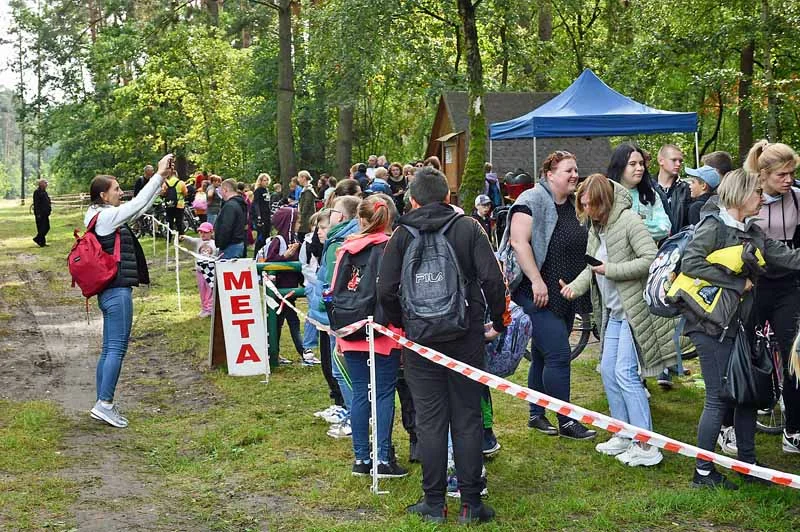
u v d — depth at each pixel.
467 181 20.06
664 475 5.99
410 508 5.29
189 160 43.78
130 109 44.69
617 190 6.39
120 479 6.11
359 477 6.04
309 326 9.89
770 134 23.50
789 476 4.03
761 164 6.19
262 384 9.06
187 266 20.64
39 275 20.28
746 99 24.23
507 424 7.33
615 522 5.12
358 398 6.05
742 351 5.47
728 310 5.46
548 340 6.66
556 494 5.65
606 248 6.32
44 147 55.22
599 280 6.48
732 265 5.43
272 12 35.56
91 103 51.22
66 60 51.78
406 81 26.95
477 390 5.14
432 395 5.14
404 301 4.99
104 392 7.59
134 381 9.51
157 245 25.14
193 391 8.95
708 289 5.50
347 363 6.07
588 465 6.25
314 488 5.89
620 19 30.72
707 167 7.60
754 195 5.43
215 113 41.38
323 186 22.45
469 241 5.06
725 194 5.49
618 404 6.40
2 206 77.31
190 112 41.41
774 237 6.26
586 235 6.64
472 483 5.14
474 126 20.14
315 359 9.98
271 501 5.67
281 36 32.97
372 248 5.95
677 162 8.02
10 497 5.63
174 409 8.27
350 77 27.00
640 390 6.24
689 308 5.53
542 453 6.54
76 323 13.73
